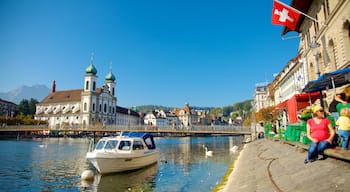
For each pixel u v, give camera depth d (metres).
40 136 87.12
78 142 61.84
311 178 7.77
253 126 57.53
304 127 13.55
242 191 10.15
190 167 22.70
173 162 26.09
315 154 8.98
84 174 17.75
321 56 23.42
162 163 25.33
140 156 21.81
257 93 107.50
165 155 32.78
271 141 26.88
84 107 110.50
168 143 60.38
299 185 7.79
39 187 15.87
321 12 22.70
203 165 23.70
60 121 116.44
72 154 34.19
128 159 20.45
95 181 17.36
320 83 13.95
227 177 15.27
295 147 14.55
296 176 8.73
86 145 51.31
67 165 24.69
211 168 21.73
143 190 14.81
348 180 6.39
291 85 44.41
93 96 111.81
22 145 51.25
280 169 11.06
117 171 19.80
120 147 21.25
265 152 19.59
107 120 119.88
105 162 19.05
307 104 18.36
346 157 7.13
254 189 9.72
